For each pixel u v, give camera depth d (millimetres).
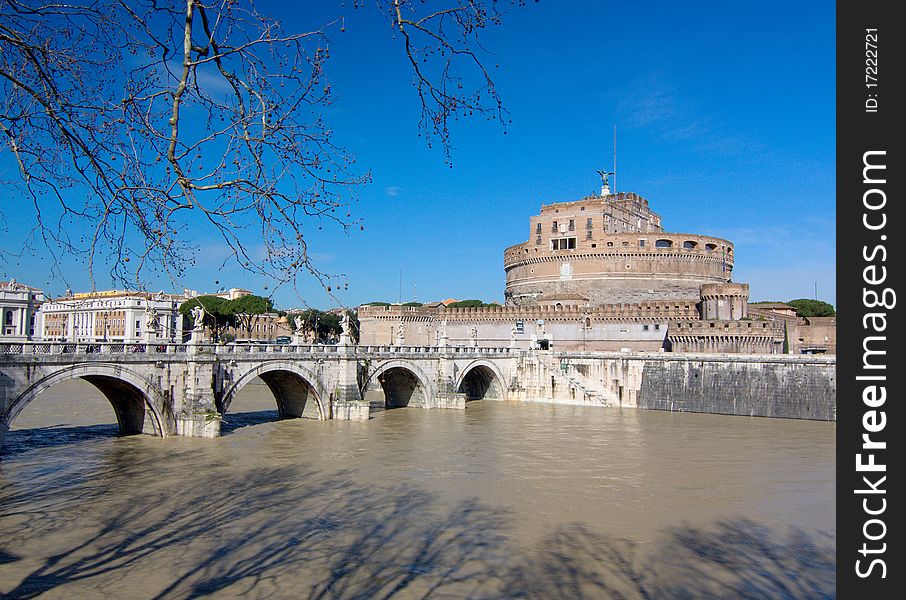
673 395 108375
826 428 87250
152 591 32125
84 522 42469
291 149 9914
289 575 34438
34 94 9672
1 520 42562
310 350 87375
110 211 10039
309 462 61219
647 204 193000
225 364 74312
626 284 156250
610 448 70812
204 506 46406
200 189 9719
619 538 41250
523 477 56750
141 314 92000
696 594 33094
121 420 73500
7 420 56156
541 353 121688
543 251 165500
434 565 36188
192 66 9328
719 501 49906
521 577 34750
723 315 126688
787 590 33781
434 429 82688
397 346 103312
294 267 10203
